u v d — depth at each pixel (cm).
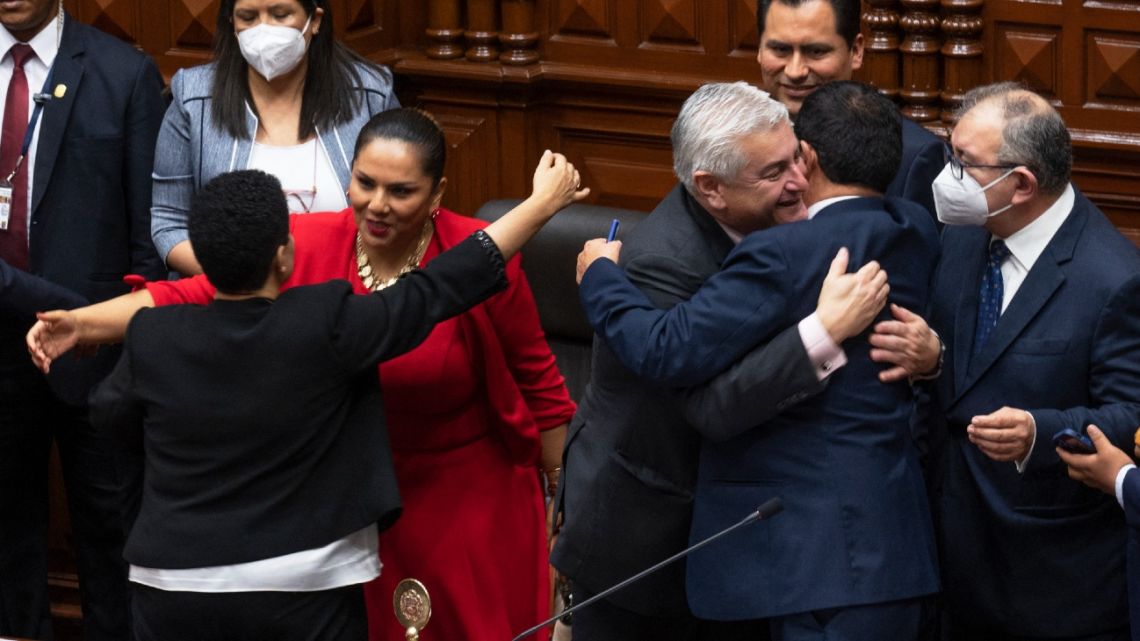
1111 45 1705
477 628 1270
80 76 1581
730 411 1062
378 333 1092
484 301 1200
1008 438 1132
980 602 1227
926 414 1241
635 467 1182
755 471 1093
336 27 1953
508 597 1307
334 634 1110
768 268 1055
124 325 1183
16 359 1570
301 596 1094
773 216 1107
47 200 1579
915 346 1080
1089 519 1190
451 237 1246
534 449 1298
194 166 1495
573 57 1983
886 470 1084
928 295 1147
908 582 1074
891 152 1096
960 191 1171
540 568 1330
